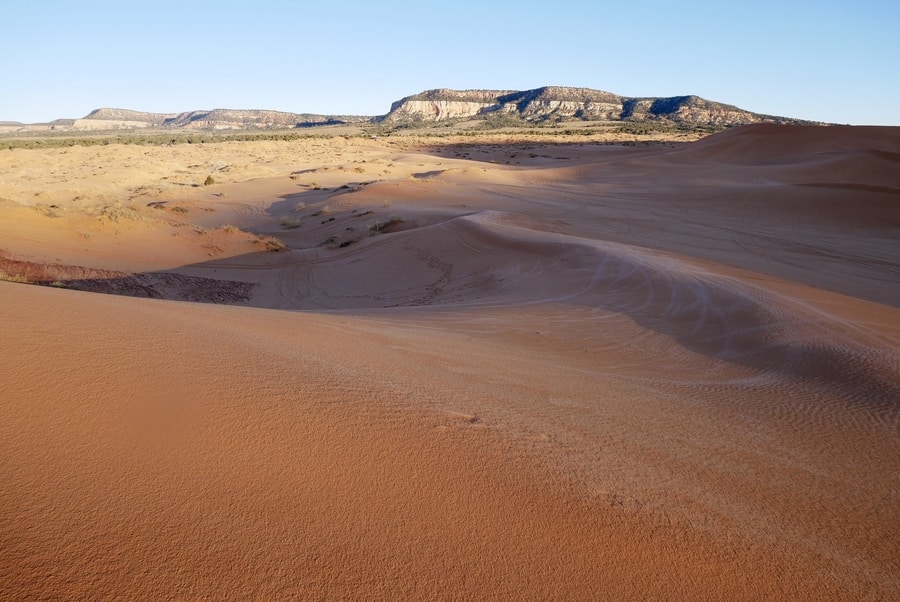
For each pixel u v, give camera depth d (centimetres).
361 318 1158
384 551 246
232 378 421
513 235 2873
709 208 4994
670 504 340
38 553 210
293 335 705
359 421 380
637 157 10094
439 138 17850
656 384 765
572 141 17562
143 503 253
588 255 2292
